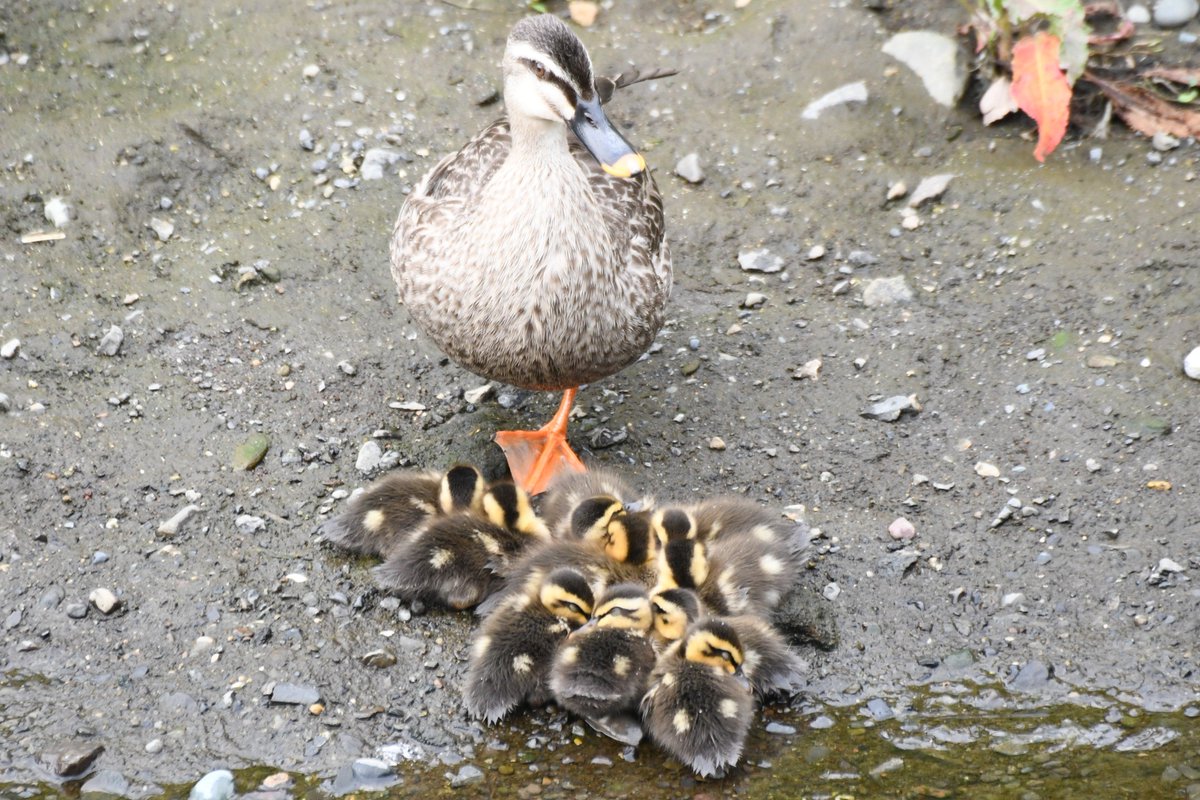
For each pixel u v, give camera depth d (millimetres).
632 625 7203
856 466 8852
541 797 6688
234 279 10273
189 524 8328
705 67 12039
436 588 7789
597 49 12219
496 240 7992
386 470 8867
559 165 7934
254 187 11047
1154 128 11164
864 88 11688
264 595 7855
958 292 10180
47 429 8945
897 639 7617
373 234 10703
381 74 11977
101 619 7656
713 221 10891
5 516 8305
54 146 11023
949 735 7066
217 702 7172
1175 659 7422
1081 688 7297
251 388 9414
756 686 7203
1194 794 6645
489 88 11898
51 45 12023
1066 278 10094
